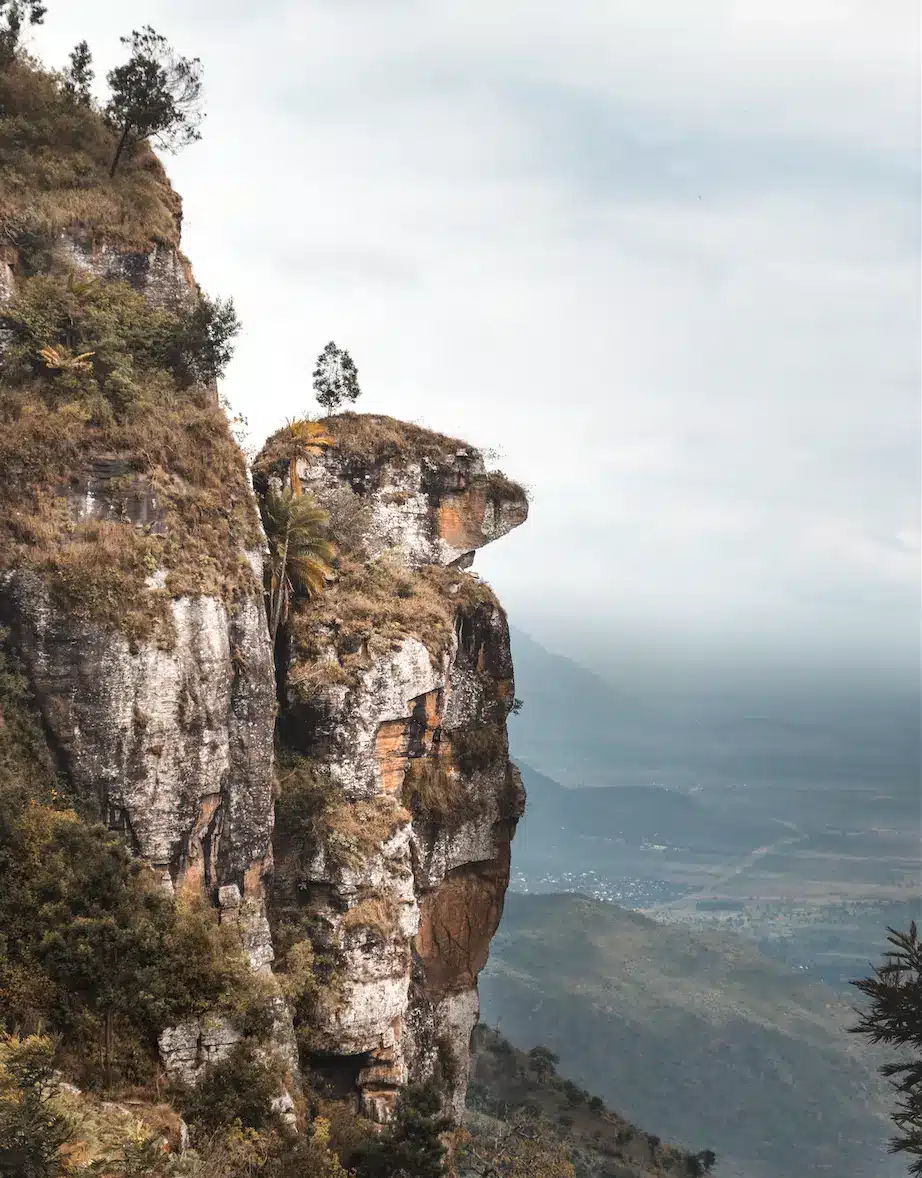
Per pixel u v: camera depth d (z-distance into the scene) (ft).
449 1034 247.70
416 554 260.21
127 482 176.14
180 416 190.49
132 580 169.78
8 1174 108.27
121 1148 124.06
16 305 189.57
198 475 186.19
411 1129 170.71
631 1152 470.39
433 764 247.91
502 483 269.64
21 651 165.37
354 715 217.56
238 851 181.16
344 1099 206.18
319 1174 149.38
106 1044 144.36
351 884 207.51
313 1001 200.85
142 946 151.23
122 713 165.68
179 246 224.12
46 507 171.63
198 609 174.81
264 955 178.81
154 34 231.71
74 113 230.27
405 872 215.92
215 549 182.60
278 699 220.02
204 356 200.75
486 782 256.73
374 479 257.34
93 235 205.77
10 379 185.37
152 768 166.91
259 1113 152.25
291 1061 175.83
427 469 262.47
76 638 165.48
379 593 239.30
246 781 182.19
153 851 166.81
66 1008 144.36
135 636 167.12
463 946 255.09
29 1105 113.09
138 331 198.08
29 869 151.33
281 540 226.99
